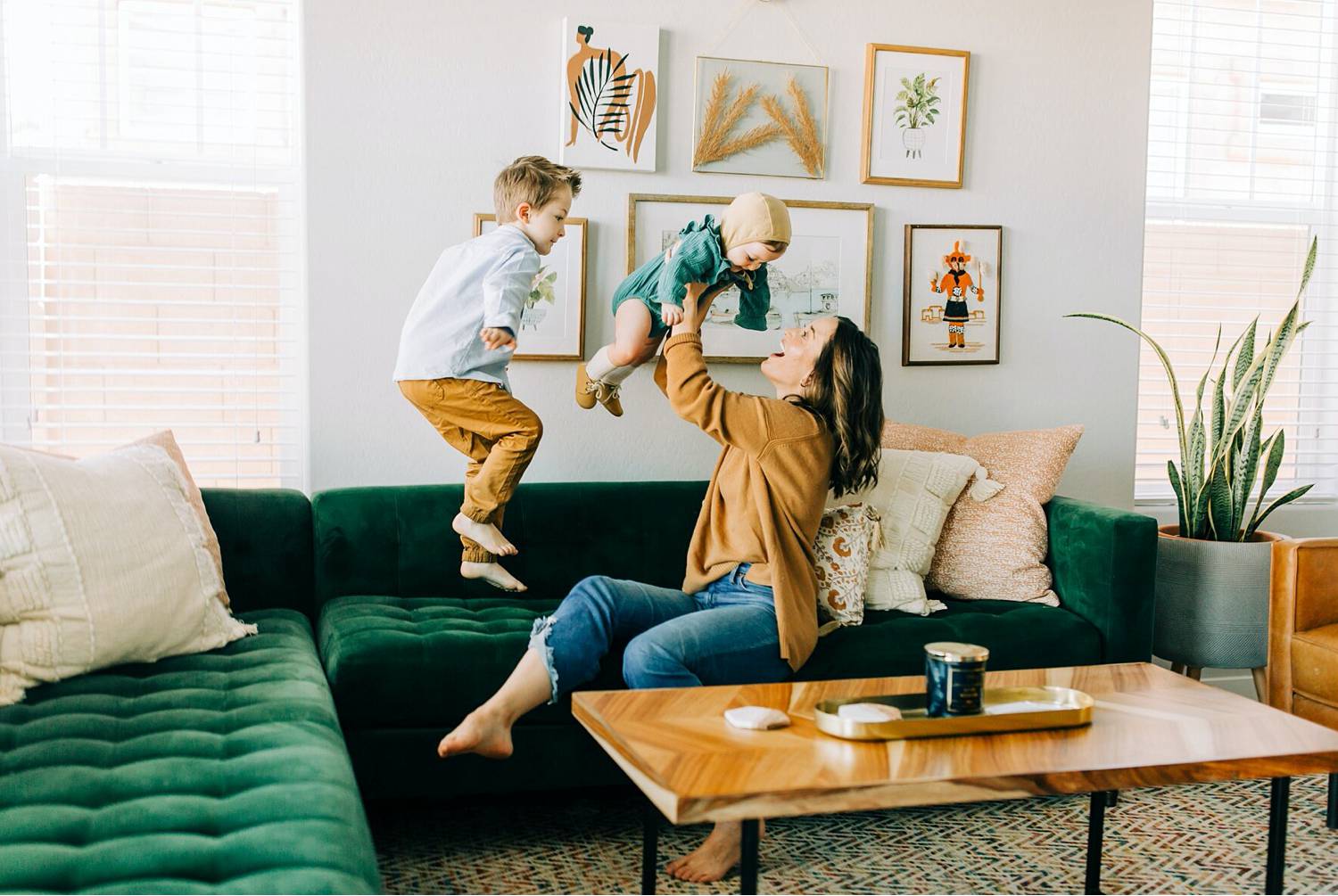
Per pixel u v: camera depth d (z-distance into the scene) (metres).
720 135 3.16
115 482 2.20
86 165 2.89
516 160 2.86
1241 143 3.79
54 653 1.96
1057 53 3.43
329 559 2.76
